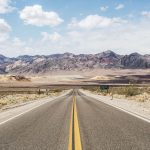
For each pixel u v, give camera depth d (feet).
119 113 69.21
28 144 33.65
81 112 72.90
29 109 85.97
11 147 32.07
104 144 33.27
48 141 35.40
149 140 35.37
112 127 46.21
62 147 32.01
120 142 34.30
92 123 51.26
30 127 47.26
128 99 135.23
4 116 66.33
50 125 49.47
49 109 84.74
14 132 42.22
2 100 140.67
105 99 146.41
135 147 31.55
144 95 144.25
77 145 32.63
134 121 53.52
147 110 75.92
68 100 141.90
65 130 43.86
